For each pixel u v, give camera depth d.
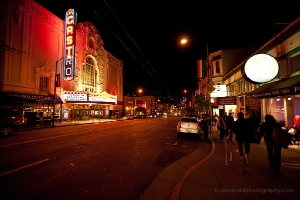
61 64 28.84
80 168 6.43
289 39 10.96
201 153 9.61
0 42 20.38
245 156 7.02
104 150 9.33
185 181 5.12
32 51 23.95
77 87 33.31
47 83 26.39
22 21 22.67
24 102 21.56
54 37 27.48
